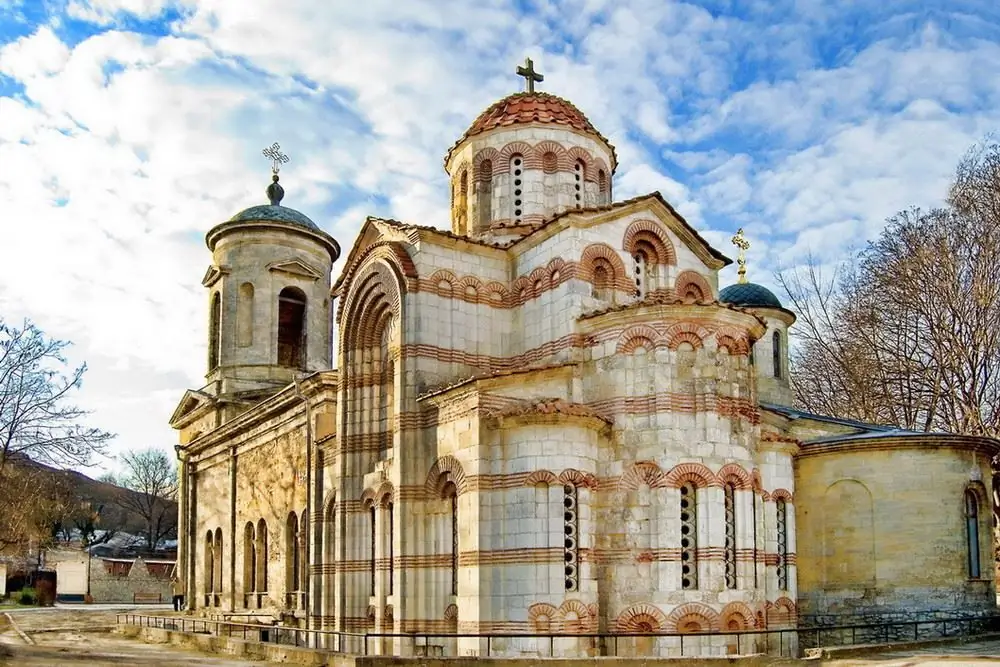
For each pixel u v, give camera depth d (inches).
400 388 1218.0
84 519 4475.9
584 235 1213.1
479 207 1476.4
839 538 1305.4
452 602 1131.3
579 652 1024.9
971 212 1860.2
